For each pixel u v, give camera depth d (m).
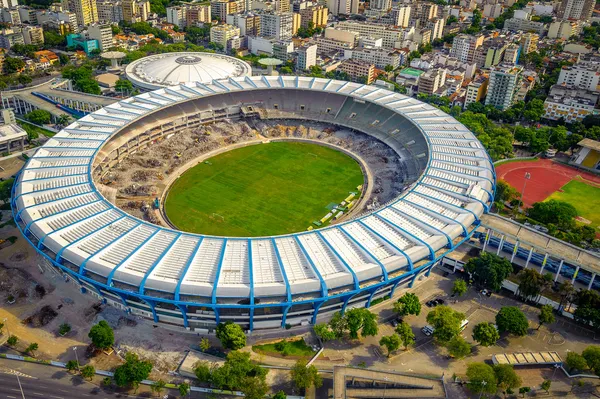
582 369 162.38
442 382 154.00
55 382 154.88
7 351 164.50
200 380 156.12
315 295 166.25
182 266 170.38
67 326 171.50
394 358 166.38
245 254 176.88
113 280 167.00
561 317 186.50
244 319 169.75
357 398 149.75
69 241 179.88
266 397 151.88
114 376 151.50
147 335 171.75
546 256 197.38
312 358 165.12
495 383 150.88
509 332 177.25
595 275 188.25
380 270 172.12
